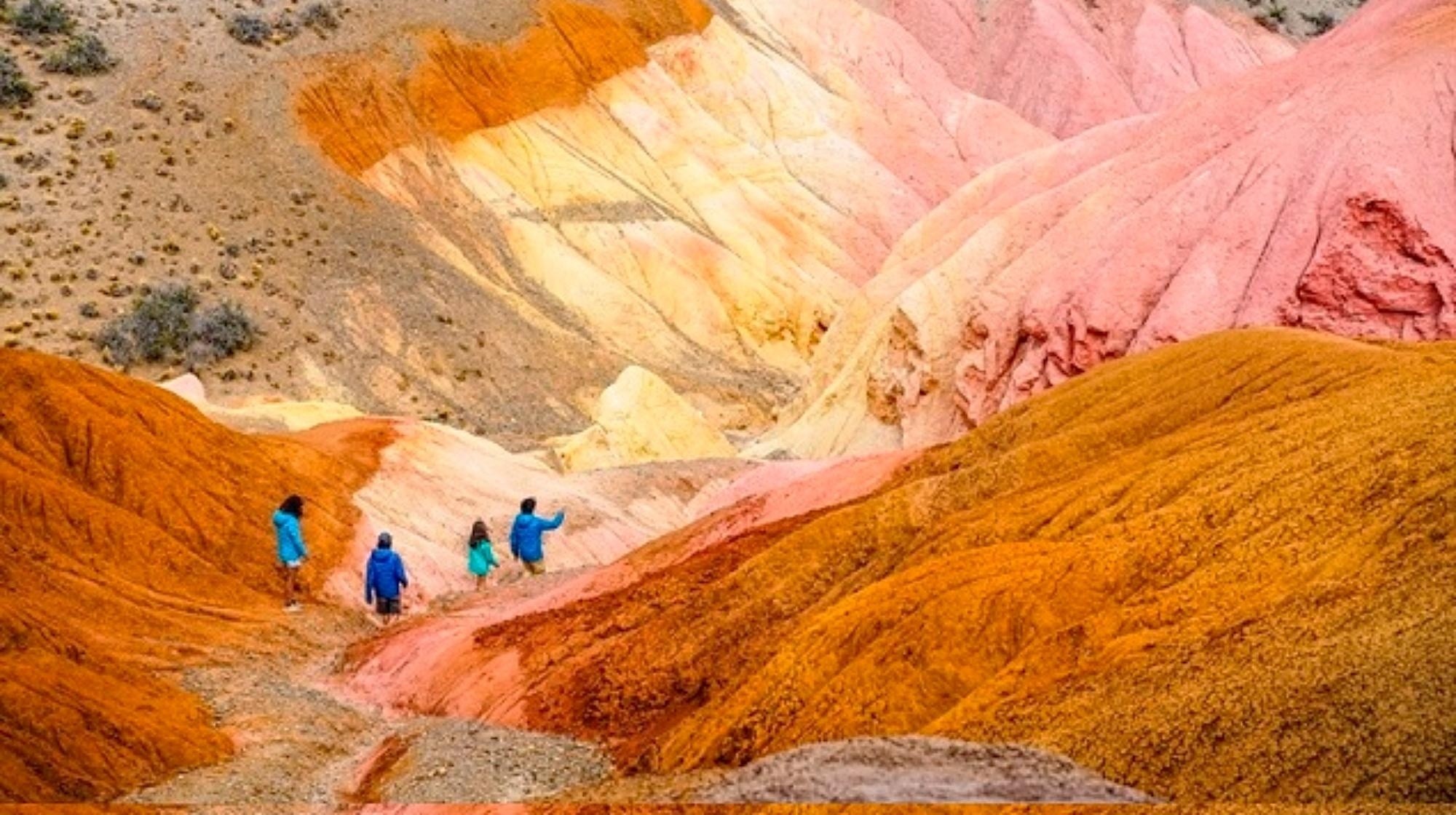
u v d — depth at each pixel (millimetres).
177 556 20078
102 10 55375
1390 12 39969
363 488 25656
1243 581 10500
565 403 48844
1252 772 8109
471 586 24469
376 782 13273
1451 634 8219
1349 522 10516
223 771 13242
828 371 48250
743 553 17188
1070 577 11453
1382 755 7719
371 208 52438
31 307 42688
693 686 13875
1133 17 99188
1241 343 17188
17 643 13914
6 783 11422
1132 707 9133
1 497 18938
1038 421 17938
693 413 42062
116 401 22328
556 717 14422
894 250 50719
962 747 9422
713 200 66312
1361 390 13656
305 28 58312
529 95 63719
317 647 19422
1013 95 92625
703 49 74875
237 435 24297
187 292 44562
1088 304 35469
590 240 59156
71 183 47281
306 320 46219
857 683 11328
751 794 9516
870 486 19547
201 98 52562
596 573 20750
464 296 51125
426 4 63438
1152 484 12898
